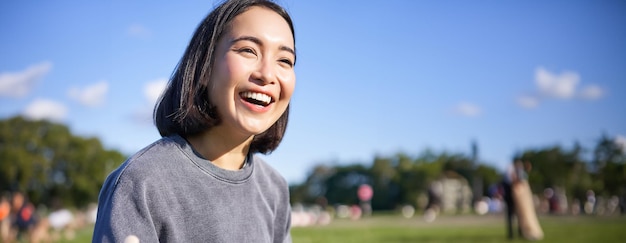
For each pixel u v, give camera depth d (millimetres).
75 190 61688
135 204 1729
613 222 18031
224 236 1883
